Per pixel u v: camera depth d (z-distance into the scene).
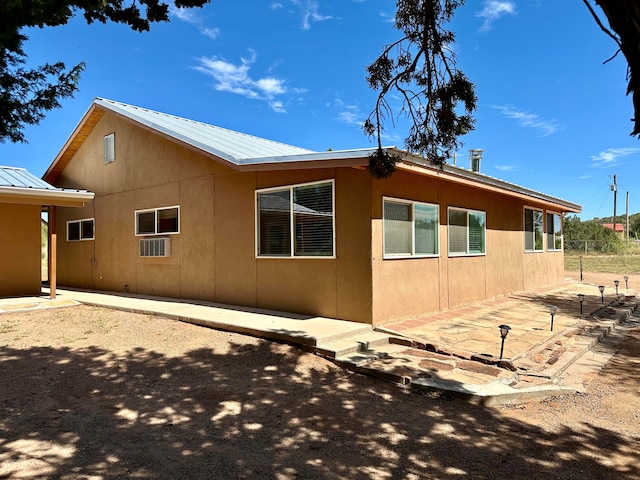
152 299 10.27
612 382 5.20
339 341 6.18
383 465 3.23
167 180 10.73
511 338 6.62
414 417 4.12
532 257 13.59
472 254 10.06
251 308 8.59
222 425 3.89
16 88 4.12
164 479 2.96
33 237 11.72
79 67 4.46
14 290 11.34
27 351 6.10
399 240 7.65
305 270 7.83
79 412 4.12
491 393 4.46
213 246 9.57
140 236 11.46
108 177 12.66
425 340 6.36
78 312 8.86
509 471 3.16
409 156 6.50
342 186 7.30
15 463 3.14
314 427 3.88
